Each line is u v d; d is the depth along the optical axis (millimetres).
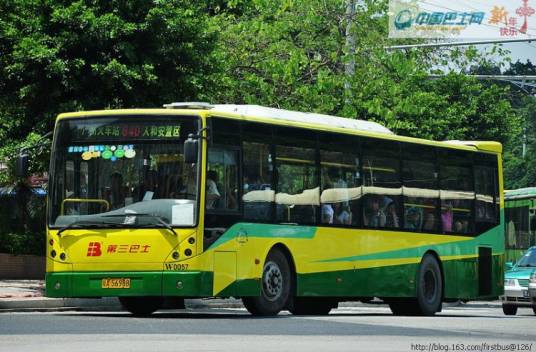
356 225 36750
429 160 40281
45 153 48094
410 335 26031
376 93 61031
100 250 31500
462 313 45844
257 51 61031
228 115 32312
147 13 46719
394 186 38531
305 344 22391
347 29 60500
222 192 31859
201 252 31047
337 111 60250
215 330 25891
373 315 39594
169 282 30969
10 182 55562
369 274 37219
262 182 33250
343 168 36438
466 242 41750
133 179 31656
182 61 47781
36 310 39125
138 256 31188
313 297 37000
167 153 31547
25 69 45656
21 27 46062
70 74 45688
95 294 31453
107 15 45375
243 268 32375
